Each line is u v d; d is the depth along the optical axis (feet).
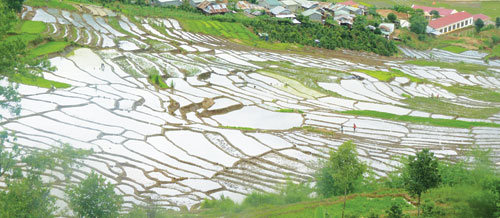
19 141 212.84
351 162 141.69
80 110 269.23
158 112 288.30
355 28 568.82
